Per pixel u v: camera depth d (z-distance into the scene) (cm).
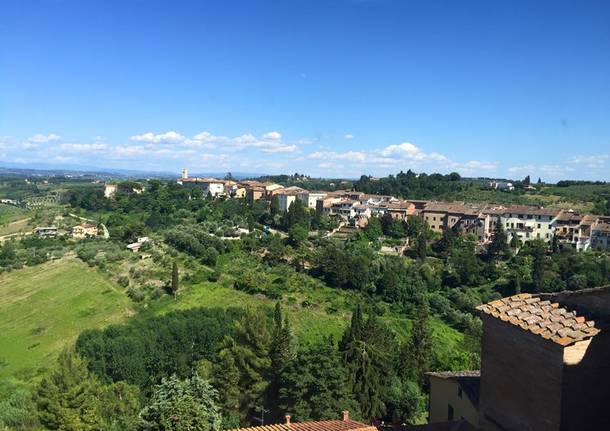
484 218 13762
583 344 1261
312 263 10981
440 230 14688
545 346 1303
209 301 8750
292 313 8431
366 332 4925
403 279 10125
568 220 13025
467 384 2958
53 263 11419
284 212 15038
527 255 11488
